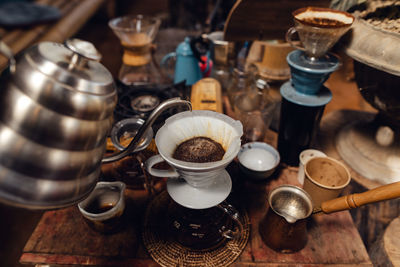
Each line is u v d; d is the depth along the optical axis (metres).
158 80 1.46
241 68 1.26
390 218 1.13
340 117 1.44
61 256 0.80
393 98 0.95
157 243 0.81
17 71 0.45
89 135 0.49
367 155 1.16
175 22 2.60
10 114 0.43
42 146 0.45
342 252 0.82
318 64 0.88
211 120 0.69
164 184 0.98
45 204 0.47
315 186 0.84
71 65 0.48
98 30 3.19
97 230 0.82
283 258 0.79
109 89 0.52
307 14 0.91
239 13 1.09
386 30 0.80
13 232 1.68
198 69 1.38
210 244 0.80
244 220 0.87
